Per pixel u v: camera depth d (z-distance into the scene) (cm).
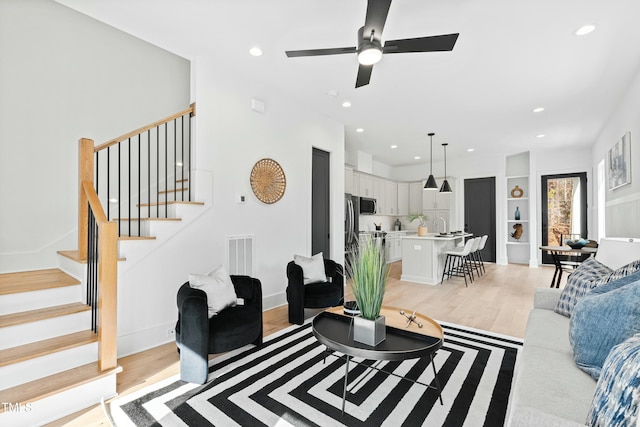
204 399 192
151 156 388
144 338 267
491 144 647
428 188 589
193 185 312
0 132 276
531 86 364
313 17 244
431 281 525
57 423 171
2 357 178
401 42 202
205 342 211
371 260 194
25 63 291
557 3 223
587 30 254
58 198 308
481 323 331
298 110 427
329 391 201
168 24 254
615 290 143
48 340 204
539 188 721
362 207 707
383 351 171
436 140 618
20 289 220
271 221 387
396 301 418
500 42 272
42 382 180
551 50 286
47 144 303
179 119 416
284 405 186
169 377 220
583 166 667
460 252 540
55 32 310
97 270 213
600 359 138
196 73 309
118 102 358
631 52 288
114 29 356
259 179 370
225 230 334
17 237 285
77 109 325
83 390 184
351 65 321
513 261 776
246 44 284
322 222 482
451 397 194
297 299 326
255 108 362
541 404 122
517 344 273
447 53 292
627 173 370
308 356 250
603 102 410
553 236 709
